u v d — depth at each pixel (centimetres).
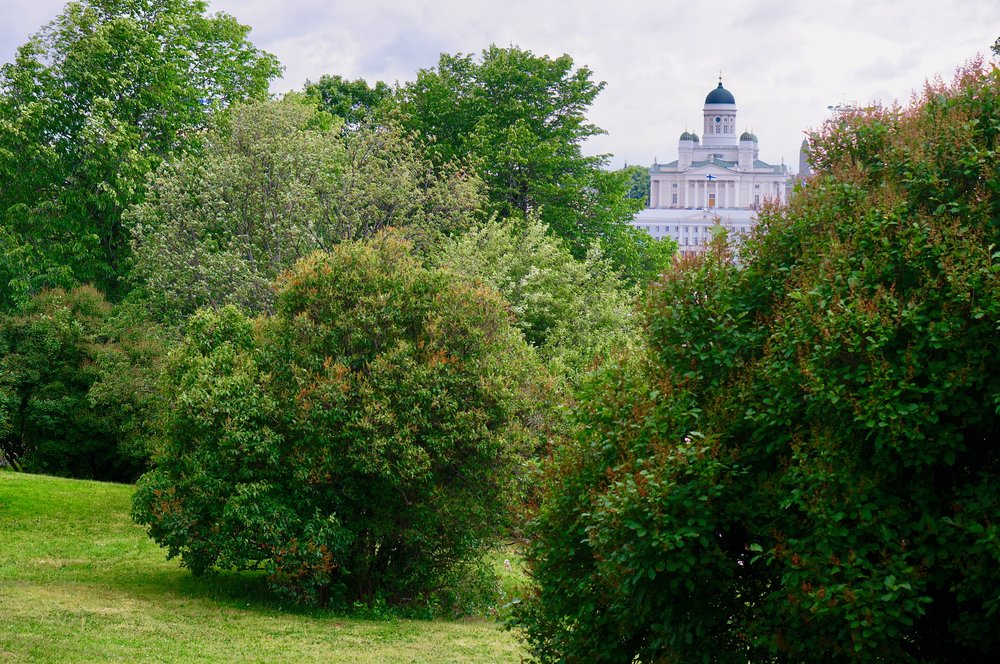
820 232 719
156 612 1327
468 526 1495
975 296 599
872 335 615
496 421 1485
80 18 3250
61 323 2845
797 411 660
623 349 836
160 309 2525
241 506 1408
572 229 3825
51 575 1566
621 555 650
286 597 1494
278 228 2317
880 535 599
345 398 1420
